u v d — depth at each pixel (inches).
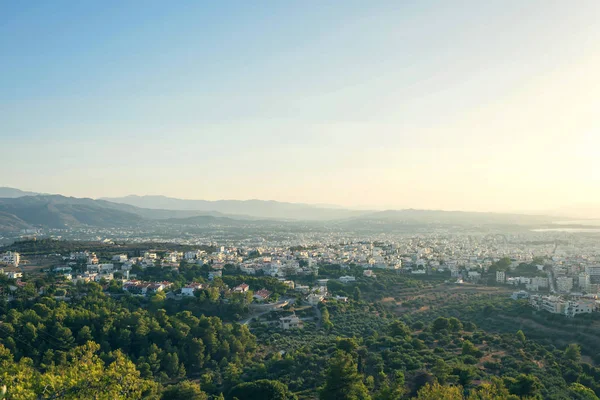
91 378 2856.8
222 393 4697.3
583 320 6373.0
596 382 4571.9
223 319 7465.6
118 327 6087.6
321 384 4626.0
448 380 4202.8
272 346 6486.2
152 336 5999.0
